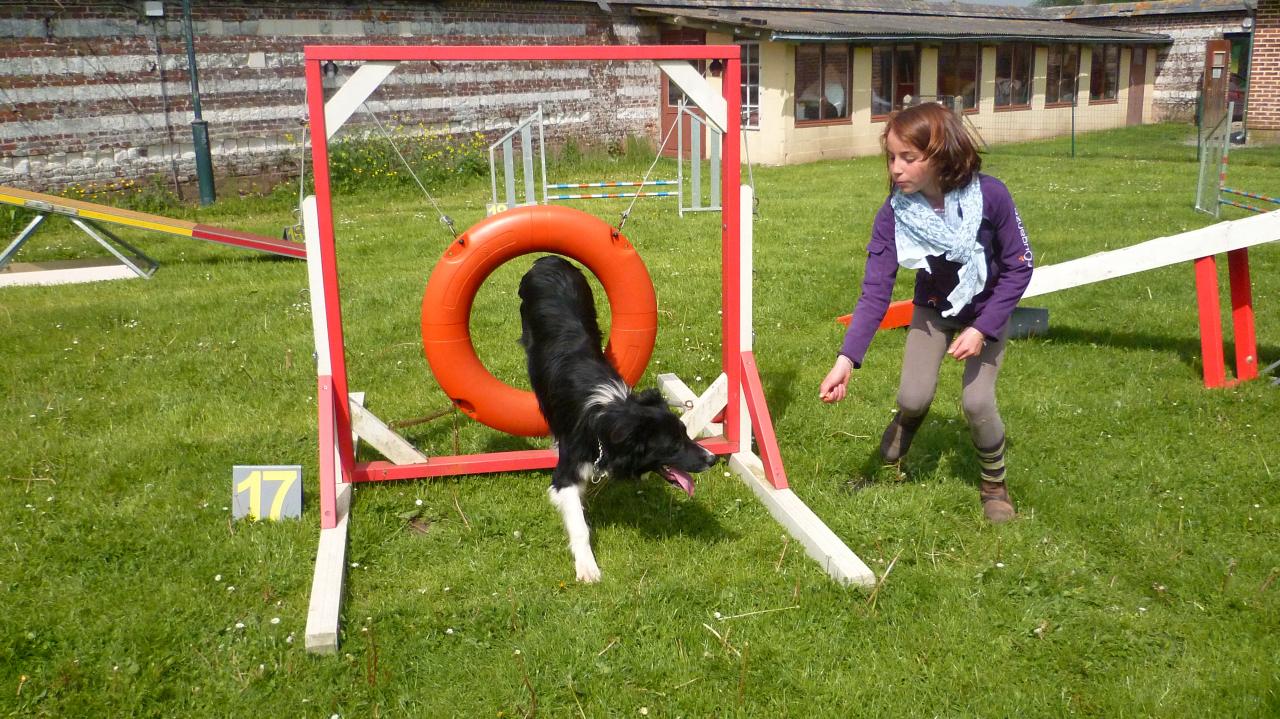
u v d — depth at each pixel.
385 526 3.78
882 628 3.04
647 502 4.01
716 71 16.78
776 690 2.77
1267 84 19.12
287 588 3.33
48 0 11.54
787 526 3.78
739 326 4.32
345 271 8.27
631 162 17.72
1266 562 3.34
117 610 3.16
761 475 4.16
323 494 3.70
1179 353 5.77
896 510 3.82
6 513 3.83
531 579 3.39
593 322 4.49
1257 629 2.96
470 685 2.80
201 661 2.91
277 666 2.88
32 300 7.41
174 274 8.44
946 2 27.92
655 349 6.05
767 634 3.03
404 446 4.19
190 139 13.09
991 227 3.29
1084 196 12.30
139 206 12.48
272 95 13.72
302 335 6.28
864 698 2.73
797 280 7.64
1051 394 5.06
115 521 3.77
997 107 22.36
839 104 18.98
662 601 3.20
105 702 2.72
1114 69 25.89
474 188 14.74
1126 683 2.73
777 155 17.88
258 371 5.57
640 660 2.89
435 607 3.19
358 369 5.66
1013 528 3.67
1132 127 25.92
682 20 17.52
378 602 3.24
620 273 4.15
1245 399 4.91
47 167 11.84
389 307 7.00
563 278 4.55
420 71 15.33
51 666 2.87
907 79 20.25
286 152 13.98
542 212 4.07
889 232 3.46
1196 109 24.81
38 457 4.36
